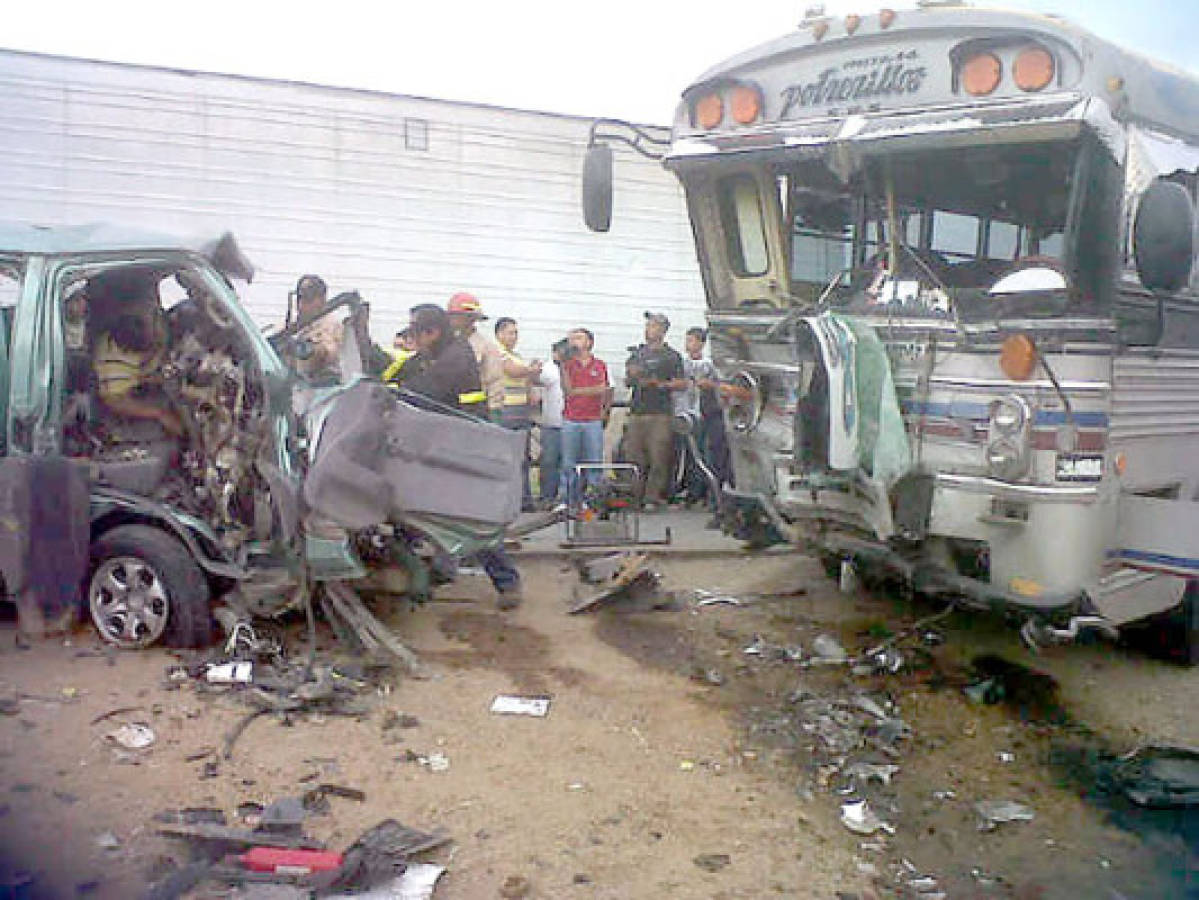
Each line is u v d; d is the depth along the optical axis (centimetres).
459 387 669
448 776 444
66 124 994
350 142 1083
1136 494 553
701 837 408
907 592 733
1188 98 570
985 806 452
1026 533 516
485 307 1155
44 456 541
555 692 549
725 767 472
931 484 550
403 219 1110
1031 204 523
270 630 602
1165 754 508
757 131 611
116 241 576
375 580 615
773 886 377
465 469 578
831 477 561
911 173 566
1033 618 527
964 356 533
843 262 607
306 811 405
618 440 1228
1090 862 413
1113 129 492
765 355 642
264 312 1069
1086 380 502
